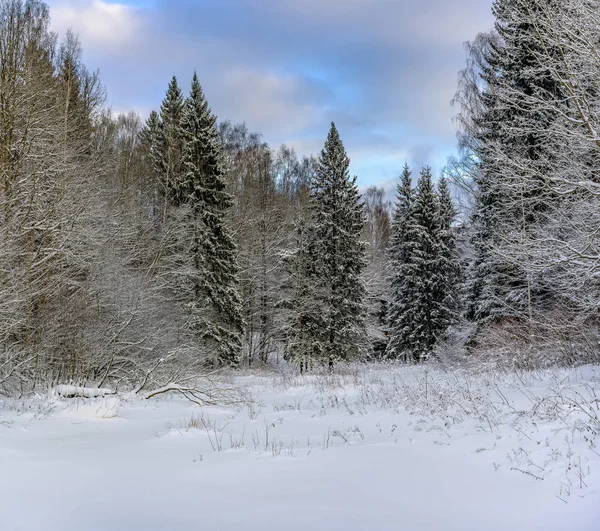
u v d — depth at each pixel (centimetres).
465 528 421
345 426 958
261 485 552
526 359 1510
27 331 1315
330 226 3061
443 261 3316
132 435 874
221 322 2738
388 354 3491
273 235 3478
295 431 926
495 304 1981
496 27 1841
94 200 1744
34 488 529
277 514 456
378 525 429
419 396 1123
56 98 1644
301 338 2997
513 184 1108
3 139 1292
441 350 2402
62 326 1491
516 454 605
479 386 1205
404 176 4006
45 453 700
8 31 1329
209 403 1334
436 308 3297
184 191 2703
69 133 1864
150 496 510
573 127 1066
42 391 1353
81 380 1536
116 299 1734
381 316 4112
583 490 475
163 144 3086
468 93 2364
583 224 1057
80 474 591
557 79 1005
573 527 412
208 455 705
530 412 792
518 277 1758
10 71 1306
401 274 3462
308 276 3092
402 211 3966
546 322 1581
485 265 1973
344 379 1939
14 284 1223
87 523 434
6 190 1274
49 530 417
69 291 1652
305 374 2541
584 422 674
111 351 1587
